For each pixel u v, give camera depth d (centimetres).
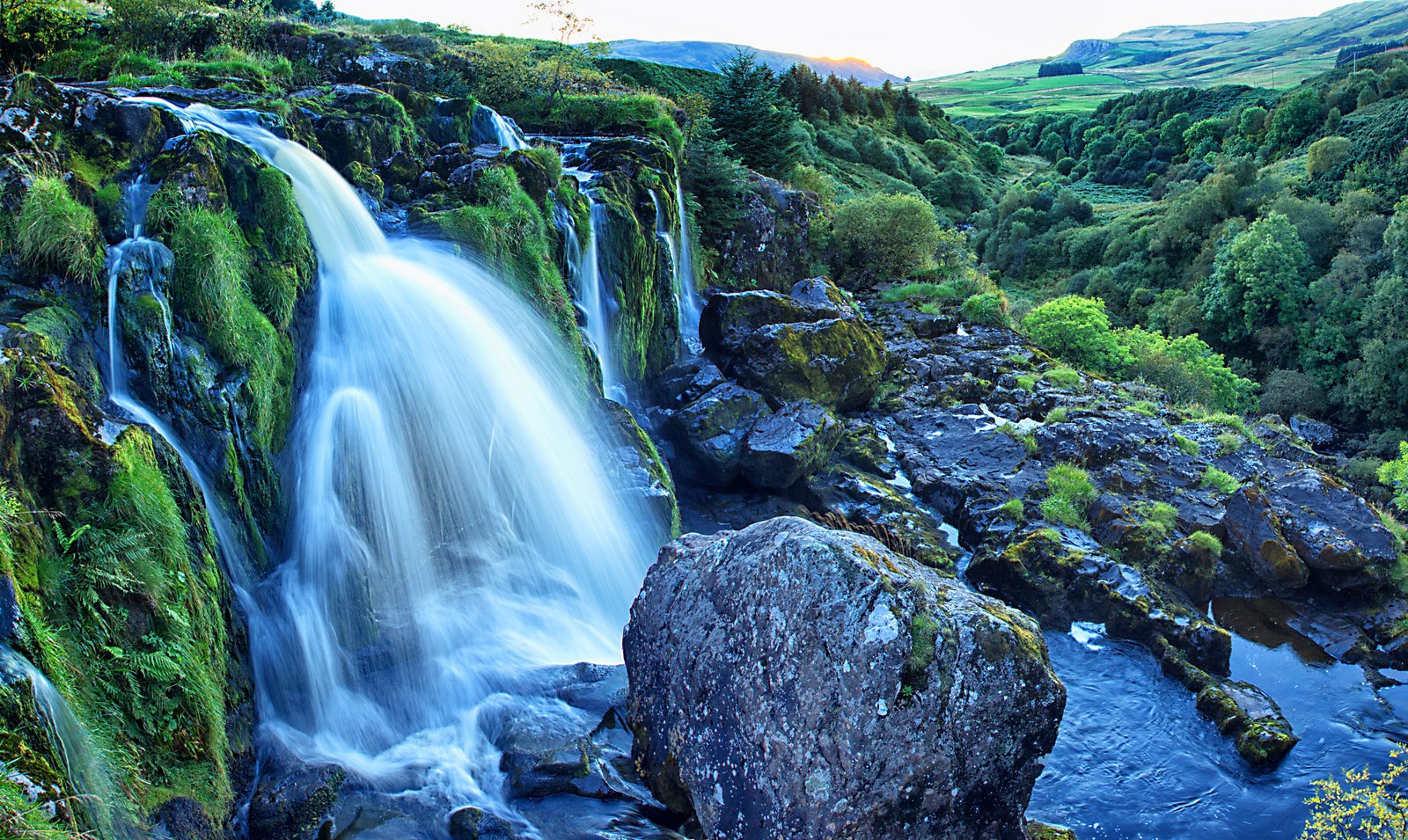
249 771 699
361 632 860
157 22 1688
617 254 1541
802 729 599
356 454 928
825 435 1457
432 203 1277
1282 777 905
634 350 1590
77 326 749
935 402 1784
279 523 884
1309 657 1140
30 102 880
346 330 1022
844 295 2161
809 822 588
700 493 1454
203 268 844
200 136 930
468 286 1172
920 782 595
